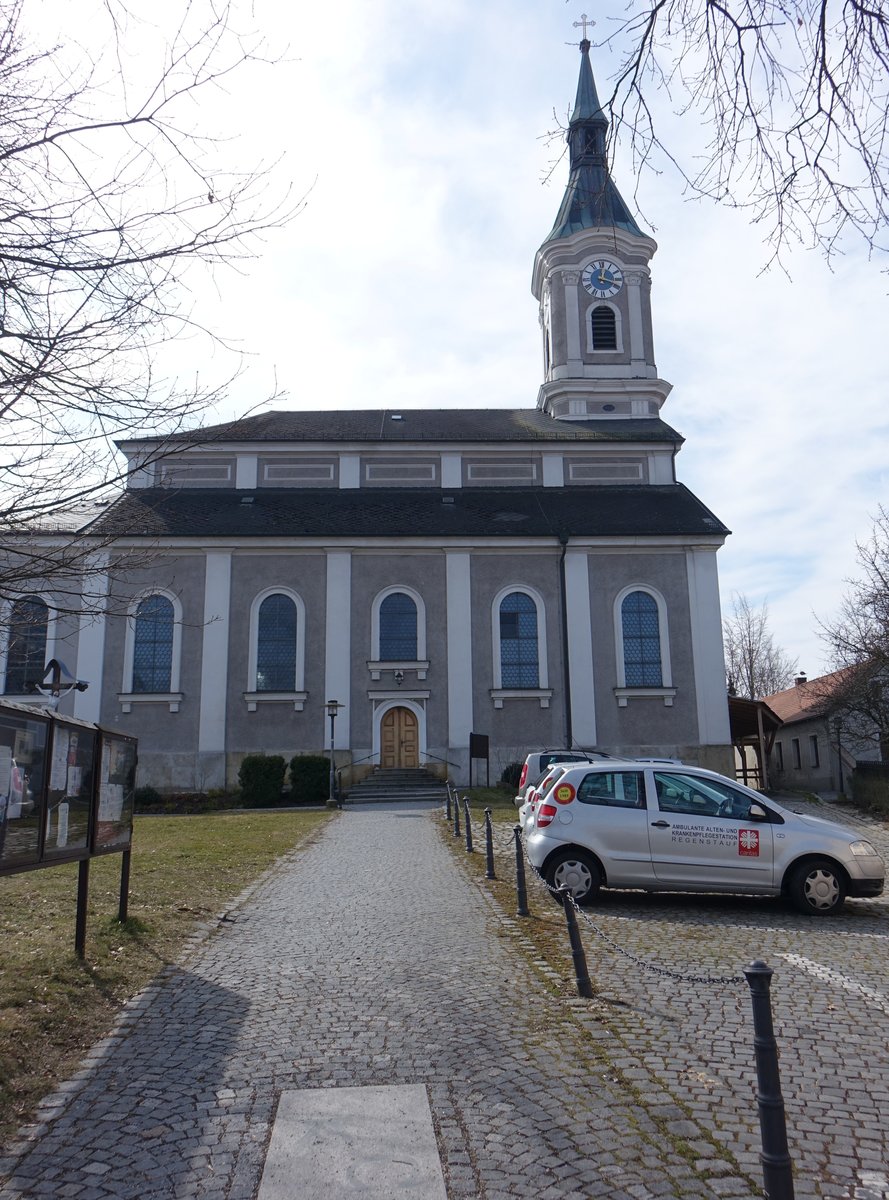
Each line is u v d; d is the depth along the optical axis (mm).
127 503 8164
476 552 30781
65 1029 6348
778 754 41250
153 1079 5520
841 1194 4113
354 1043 6070
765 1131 3939
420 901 10898
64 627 29359
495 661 30188
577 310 36812
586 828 10773
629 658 30328
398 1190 4191
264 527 30641
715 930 9438
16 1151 4637
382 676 29953
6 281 5785
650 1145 4562
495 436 34469
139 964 7996
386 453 33812
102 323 6102
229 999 7098
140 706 29172
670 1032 6223
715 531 30625
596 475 34250
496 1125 4812
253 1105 5129
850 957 8320
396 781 28500
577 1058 5738
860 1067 5590
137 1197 4191
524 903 10133
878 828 20828
